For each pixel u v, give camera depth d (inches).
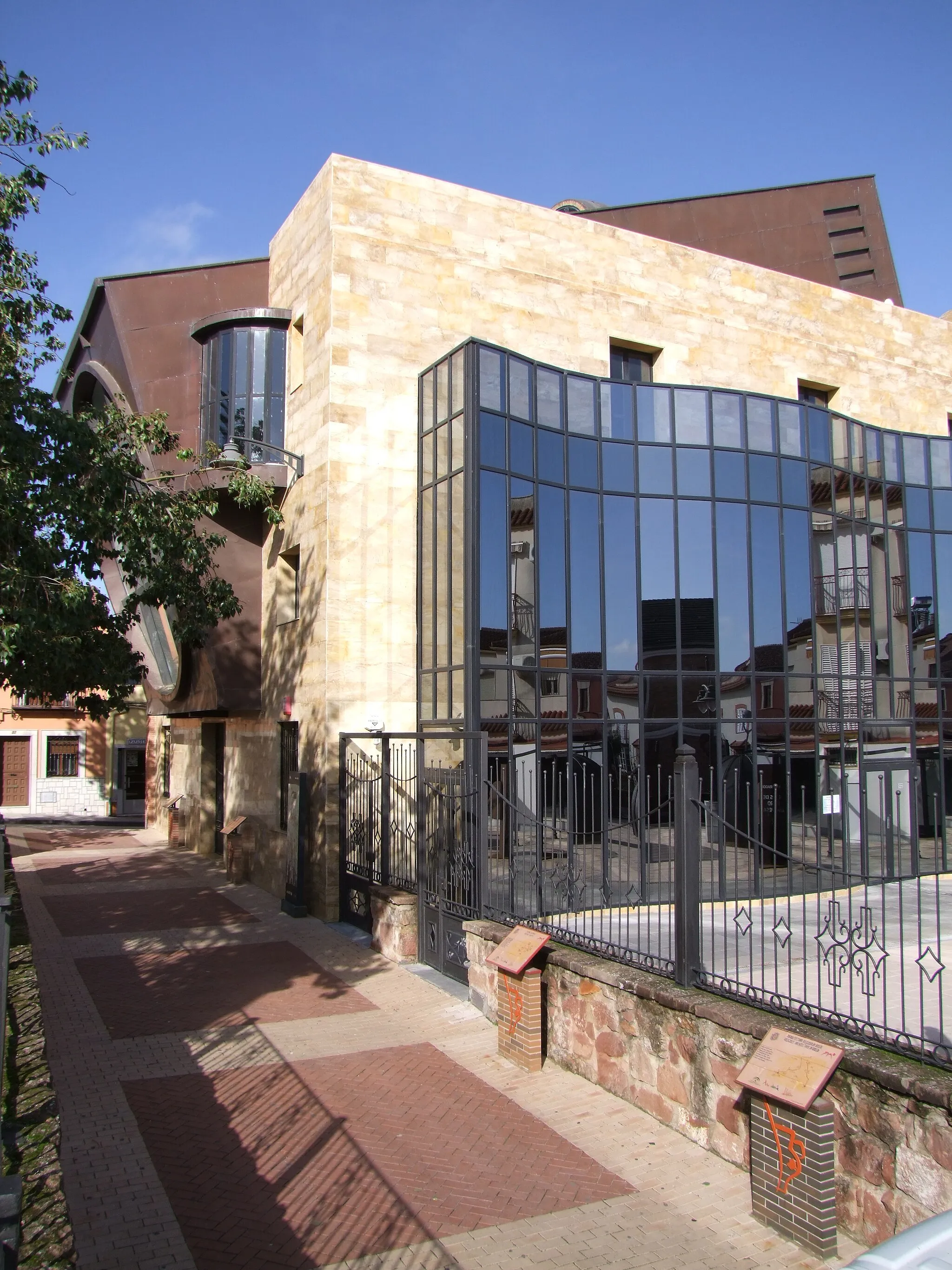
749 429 638.5
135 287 722.2
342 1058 330.6
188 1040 352.2
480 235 644.7
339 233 599.8
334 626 577.6
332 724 572.7
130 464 471.8
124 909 619.2
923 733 699.4
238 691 700.7
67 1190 236.2
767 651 627.5
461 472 546.9
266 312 665.0
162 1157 255.1
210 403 684.7
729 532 623.8
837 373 801.6
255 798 719.1
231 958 479.8
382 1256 208.4
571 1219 222.5
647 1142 259.1
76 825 1232.8
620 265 700.7
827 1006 295.0
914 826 544.1
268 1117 281.4
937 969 350.3
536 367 576.4
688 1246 210.8
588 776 562.6
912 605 711.7
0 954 231.0
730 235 971.3
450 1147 260.4
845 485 681.6
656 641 595.5
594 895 384.2
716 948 398.3
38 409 432.5
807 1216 208.4
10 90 418.9
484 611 531.5
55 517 434.6
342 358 593.0
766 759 619.2
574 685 565.6
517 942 331.3
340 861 565.0
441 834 446.3
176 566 503.5
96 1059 331.6
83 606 423.2
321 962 469.7
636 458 605.6
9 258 454.9
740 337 751.1
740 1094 243.4
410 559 601.9
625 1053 286.0
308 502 619.2
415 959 465.4
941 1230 137.0
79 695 501.4
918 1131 196.7
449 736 438.0
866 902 244.1
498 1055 331.6
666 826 565.3
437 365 583.8
